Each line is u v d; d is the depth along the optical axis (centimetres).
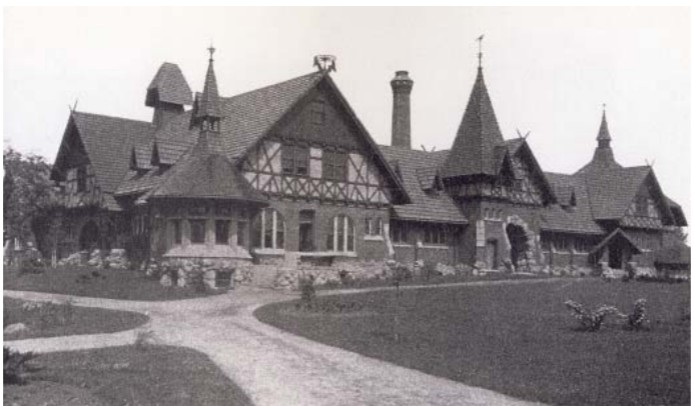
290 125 3397
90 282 2780
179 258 2931
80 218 3841
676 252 4747
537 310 2378
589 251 5081
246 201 3034
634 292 2962
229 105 3716
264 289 2853
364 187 3669
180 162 3180
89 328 1869
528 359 1636
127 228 3575
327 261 3419
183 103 4069
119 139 3875
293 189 3388
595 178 5306
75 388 1276
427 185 4253
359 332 1905
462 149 4375
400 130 4597
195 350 1608
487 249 4241
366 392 1330
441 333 1930
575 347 1770
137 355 1538
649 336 1927
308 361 1555
